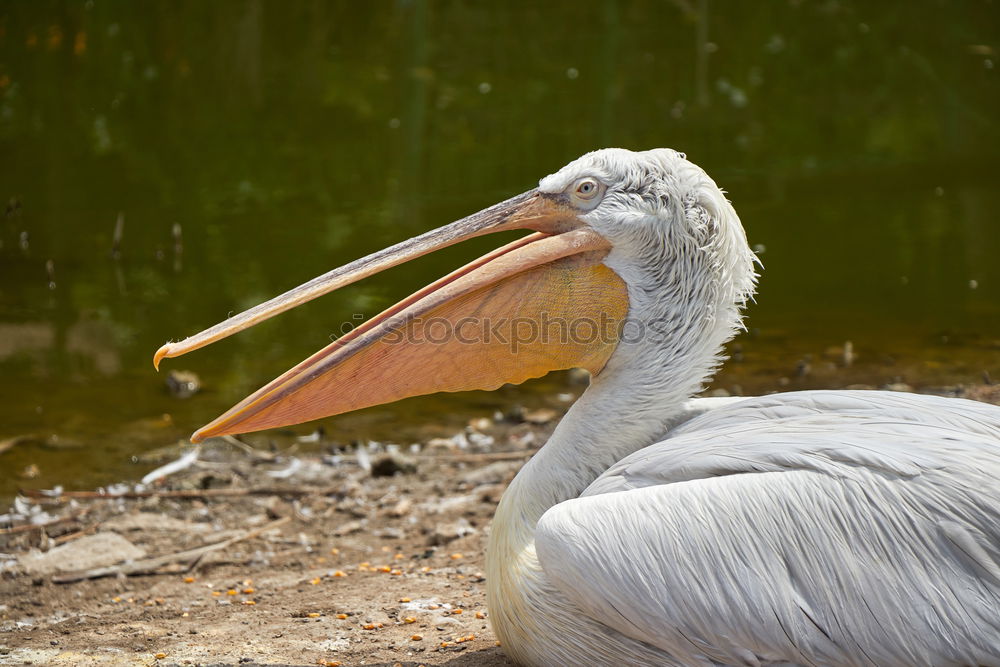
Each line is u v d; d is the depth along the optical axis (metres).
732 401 7.23
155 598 8.55
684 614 5.80
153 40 29.30
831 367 13.31
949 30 30.56
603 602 5.88
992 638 5.55
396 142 23.34
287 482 11.02
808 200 20.27
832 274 16.80
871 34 30.64
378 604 8.19
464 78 27.70
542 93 26.67
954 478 5.76
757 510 5.84
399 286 16.61
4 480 10.95
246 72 27.83
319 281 6.76
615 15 32.16
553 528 6.00
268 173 21.61
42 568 9.07
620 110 25.47
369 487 10.83
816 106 25.97
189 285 16.42
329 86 27.00
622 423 6.91
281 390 6.80
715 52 29.61
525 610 6.39
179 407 12.80
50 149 22.84
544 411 12.70
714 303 6.95
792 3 32.56
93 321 15.28
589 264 6.85
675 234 6.81
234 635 7.68
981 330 14.41
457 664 6.98
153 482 10.94
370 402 6.91
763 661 5.86
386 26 31.05
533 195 6.92
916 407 6.41
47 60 27.95
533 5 32.19
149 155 22.59
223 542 9.64
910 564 5.67
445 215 19.17
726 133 24.28
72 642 7.62
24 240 17.97
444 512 10.16
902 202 20.00
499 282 6.83
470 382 6.98
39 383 13.45
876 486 5.80
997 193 20.27
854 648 5.68
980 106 25.72
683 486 6.00
